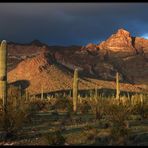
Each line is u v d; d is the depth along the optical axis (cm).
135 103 3195
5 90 2067
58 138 1641
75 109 3534
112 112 2425
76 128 2100
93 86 15112
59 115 3203
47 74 15650
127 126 2073
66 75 16125
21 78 15988
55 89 14038
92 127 2038
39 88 14325
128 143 1566
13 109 1962
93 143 1584
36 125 2289
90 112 3566
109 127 2031
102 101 3045
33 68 16312
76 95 3553
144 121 2561
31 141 1720
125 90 15850
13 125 1867
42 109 4362
